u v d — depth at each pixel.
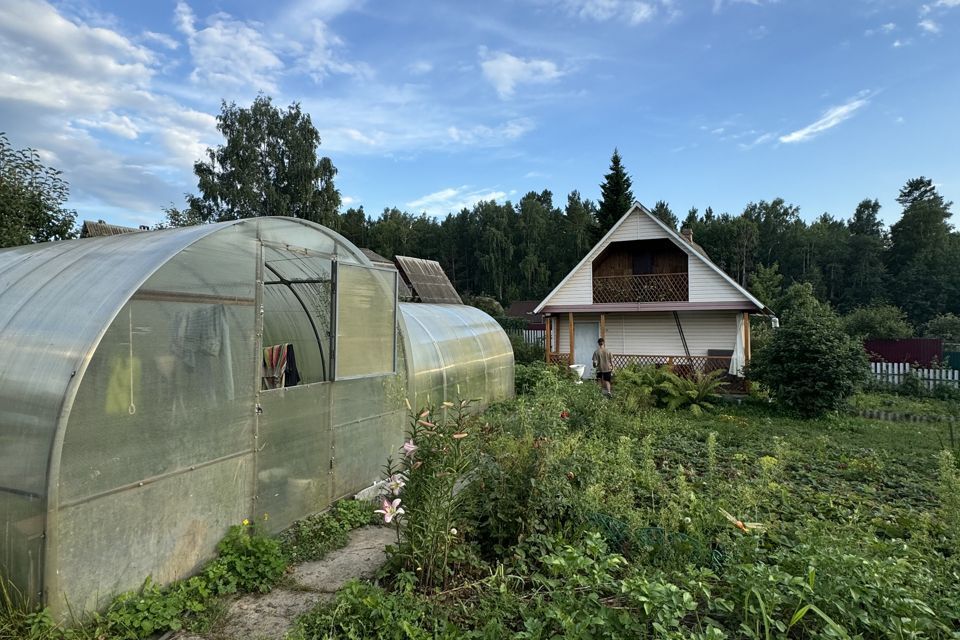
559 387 9.07
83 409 3.01
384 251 68.56
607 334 20.38
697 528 3.72
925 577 2.99
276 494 4.56
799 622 2.77
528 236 75.50
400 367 6.61
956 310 54.66
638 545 3.67
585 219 72.56
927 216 62.06
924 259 59.72
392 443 6.27
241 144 35.44
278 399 4.58
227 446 4.05
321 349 5.66
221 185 34.94
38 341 3.20
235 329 4.15
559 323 20.91
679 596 2.62
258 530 4.31
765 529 3.78
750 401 13.59
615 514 4.07
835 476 6.75
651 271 20.02
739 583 2.86
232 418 4.10
